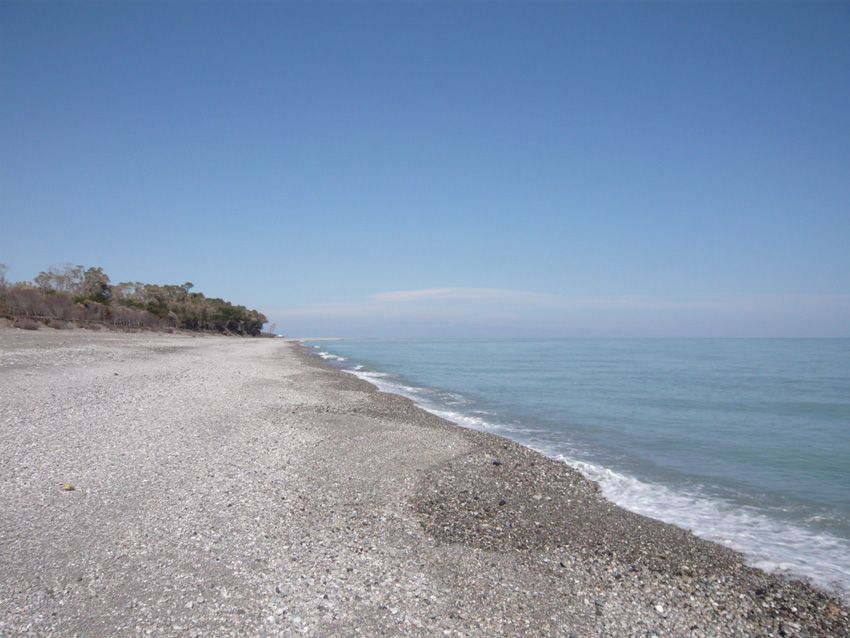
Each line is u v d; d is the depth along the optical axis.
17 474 10.97
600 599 7.65
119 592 6.74
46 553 7.67
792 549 10.00
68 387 22.23
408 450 16.05
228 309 152.38
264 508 10.16
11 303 72.06
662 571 8.78
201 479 11.59
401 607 6.93
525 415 25.75
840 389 37.88
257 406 22.16
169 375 30.25
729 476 15.08
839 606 7.89
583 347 154.38
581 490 13.31
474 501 11.80
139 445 14.02
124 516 9.22
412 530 9.80
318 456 14.59
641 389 37.97
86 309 88.06
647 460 16.86
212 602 6.65
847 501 12.89
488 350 126.44
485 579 8.01
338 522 9.86
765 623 7.30
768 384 41.78
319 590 7.18
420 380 44.66
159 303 127.50
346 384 34.97
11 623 5.92
